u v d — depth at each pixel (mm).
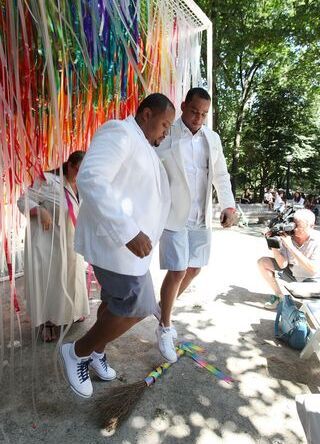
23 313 2922
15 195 1757
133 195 1595
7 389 1991
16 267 3600
